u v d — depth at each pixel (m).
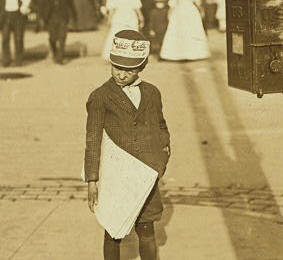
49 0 15.15
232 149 7.75
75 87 12.23
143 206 4.16
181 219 5.59
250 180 6.61
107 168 4.06
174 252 4.94
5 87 12.48
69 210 5.93
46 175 7.06
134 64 3.96
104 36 20.53
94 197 3.99
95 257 4.91
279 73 3.44
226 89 11.21
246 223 5.45
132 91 4.08
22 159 7.70
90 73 13.77
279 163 7.12
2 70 14.67
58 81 12.95
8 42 15.22
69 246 5.12
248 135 8.29
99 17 23.41
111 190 4.05
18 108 10.52
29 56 16.81
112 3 14.42
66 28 15.24
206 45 14.35
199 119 9.30
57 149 8.10
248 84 3.50
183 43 14.24
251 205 5.89
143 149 4.05
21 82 12.98
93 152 3.99
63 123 9.45
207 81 12.17
